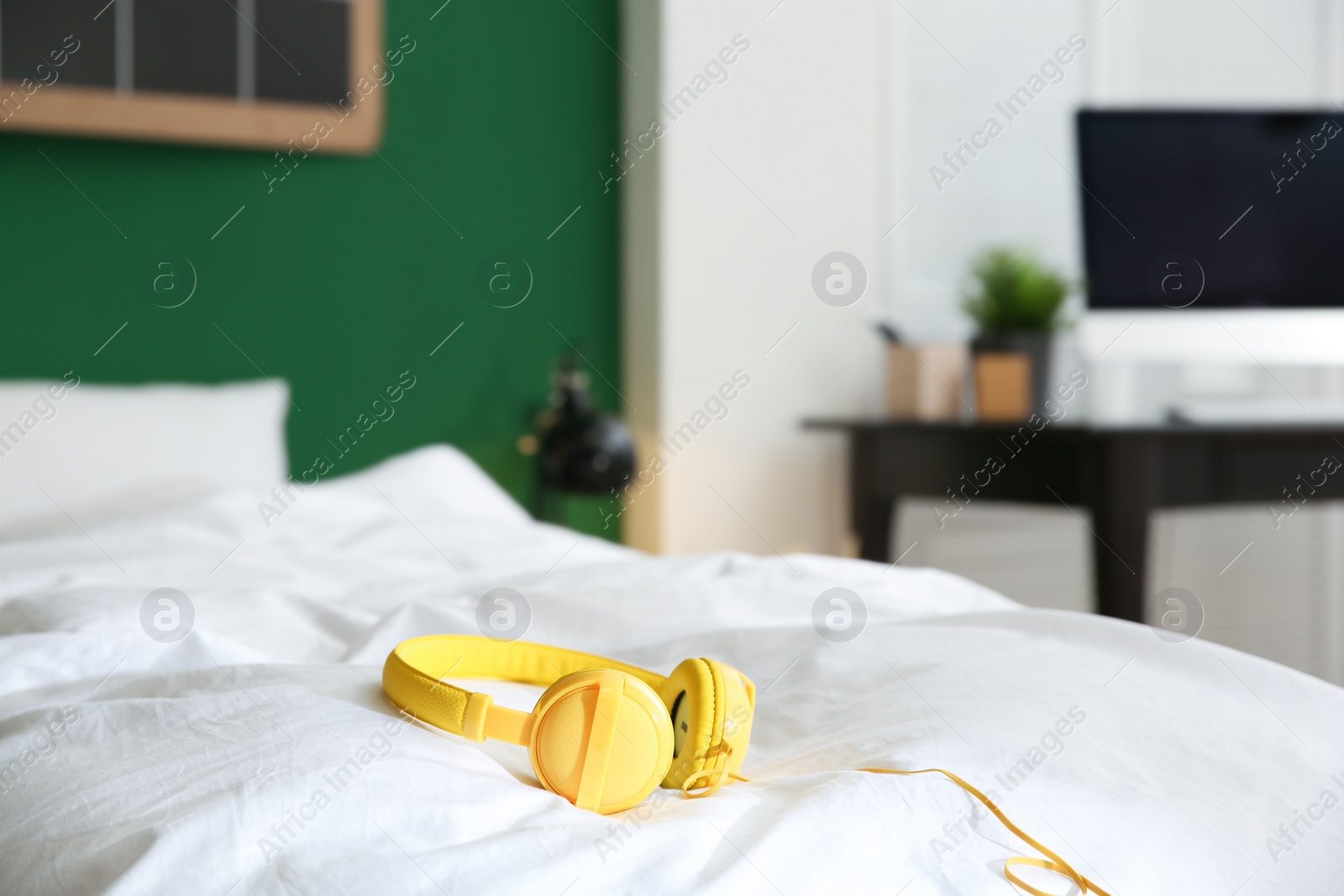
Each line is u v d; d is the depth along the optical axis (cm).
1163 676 90
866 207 327
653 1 301
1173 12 353
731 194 308
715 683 71
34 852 60
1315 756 80
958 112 338
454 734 74
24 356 251
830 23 319
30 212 251
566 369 293
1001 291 292
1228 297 254
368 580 168
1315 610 372
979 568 343
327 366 284
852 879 61
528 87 307
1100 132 256
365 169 287
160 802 61
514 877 56
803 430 319
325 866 56
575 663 90
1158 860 67
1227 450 236
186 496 218
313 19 275
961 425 265
